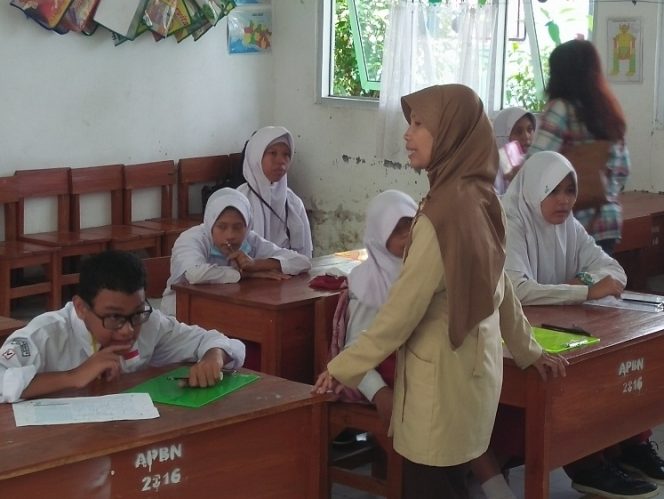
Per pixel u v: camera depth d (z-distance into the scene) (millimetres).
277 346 3252
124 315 2232
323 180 6902
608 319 3053
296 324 3311
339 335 2986
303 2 6840
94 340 2289
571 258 3436
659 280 5457
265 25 6945
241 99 6883
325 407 2320
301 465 2299
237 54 6805
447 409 2303
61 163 5902
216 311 3402
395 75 6188
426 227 2229
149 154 6363
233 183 6695
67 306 2354
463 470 2430
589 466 3334
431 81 6098
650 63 5488
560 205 3266
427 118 2260
